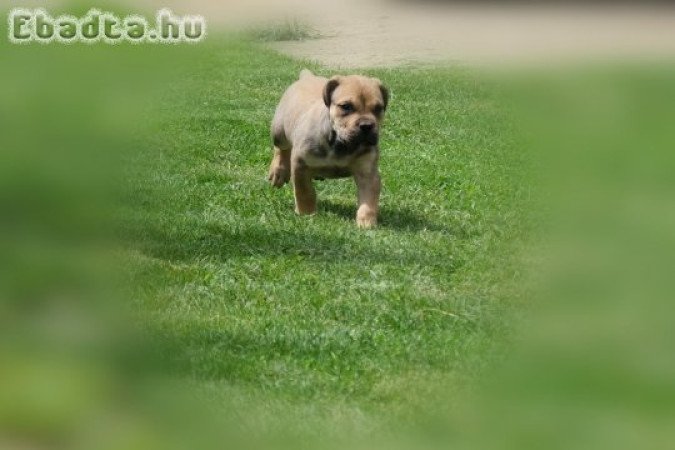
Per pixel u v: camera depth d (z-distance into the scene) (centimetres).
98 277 1120
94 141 1738
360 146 1364
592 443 820
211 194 1506
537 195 1544
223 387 863
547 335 1010
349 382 891
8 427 795
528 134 1959
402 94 2373
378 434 802
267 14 3550
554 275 1194
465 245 1311
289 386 874
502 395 881
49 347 929
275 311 1063
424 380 898
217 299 1084
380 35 3384
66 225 1294
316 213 1441
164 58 2586
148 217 1359
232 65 2692
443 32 3397
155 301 1059
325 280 1162
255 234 1320
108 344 939
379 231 1355
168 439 788
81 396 838
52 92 2061
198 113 2064
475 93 2389
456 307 1083
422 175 1648
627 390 901
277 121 1497
